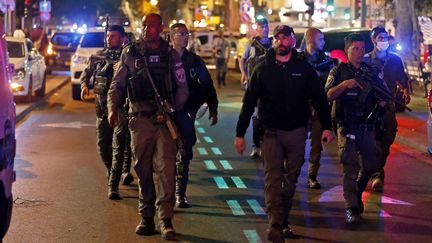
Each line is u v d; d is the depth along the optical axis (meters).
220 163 21.19
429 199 16.66
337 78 13.95
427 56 43.94
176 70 12.84
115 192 16.25
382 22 61.88
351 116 13.98
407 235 13.54
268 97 12.38
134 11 126.38
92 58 16.42
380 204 16.09
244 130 12.56
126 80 12.91
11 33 53.97
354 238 13.28
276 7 88.31
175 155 12.95
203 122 31.62
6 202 10.20
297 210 15.40
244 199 16.38
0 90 9.84
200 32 82.38
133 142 12.90
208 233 13.52
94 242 12.96
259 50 19.95
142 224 13.45
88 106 37.72
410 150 24.19
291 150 12.58
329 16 55.78
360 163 14.73
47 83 50.59
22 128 28.78
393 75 16.83
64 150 23.27
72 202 15.98
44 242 12.94
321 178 19.05
